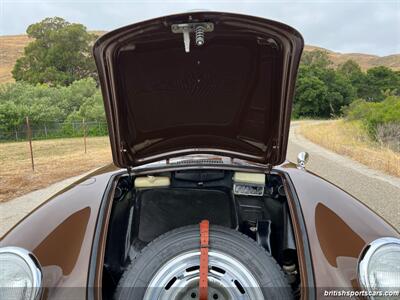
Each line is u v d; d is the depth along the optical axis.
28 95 35.56
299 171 2.58
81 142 20.72
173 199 2.45
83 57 58.06
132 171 2.51
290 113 2.03
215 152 2.58
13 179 8.16
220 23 1.64
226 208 2.41
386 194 5.98
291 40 1.70
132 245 2.32
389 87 61.38
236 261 1.61
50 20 59.97
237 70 2.00
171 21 1.61
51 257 1.67
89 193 2.18
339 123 25.05
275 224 2.37
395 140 13.93
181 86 2.11
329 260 1.65
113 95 1.99
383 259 1.57
